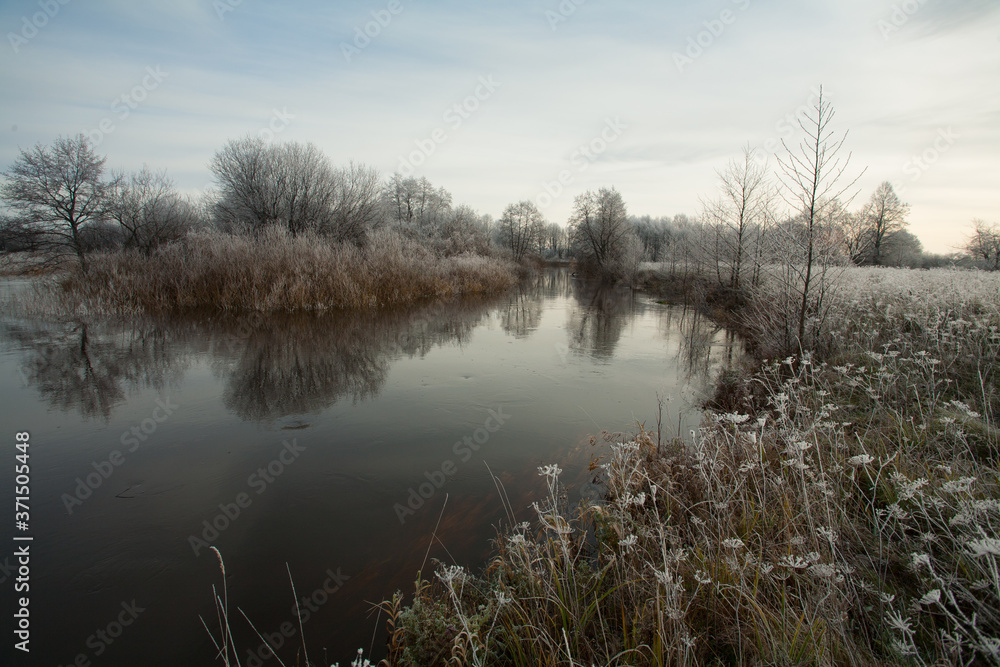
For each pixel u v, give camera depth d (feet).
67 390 25.96
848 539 9.89
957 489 8.51
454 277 80.59
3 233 59.62
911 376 18.37
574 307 67.31
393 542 13.50
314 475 17.26
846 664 7.28
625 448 15.58
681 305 70.74
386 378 28.81
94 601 11.39
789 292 27.32
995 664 6.67
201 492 16.17
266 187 71.61
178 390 26.22
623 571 9.89
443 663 8.41
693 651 7.76
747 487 12.38
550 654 8.07
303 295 51.31
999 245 65.41
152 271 51.80
